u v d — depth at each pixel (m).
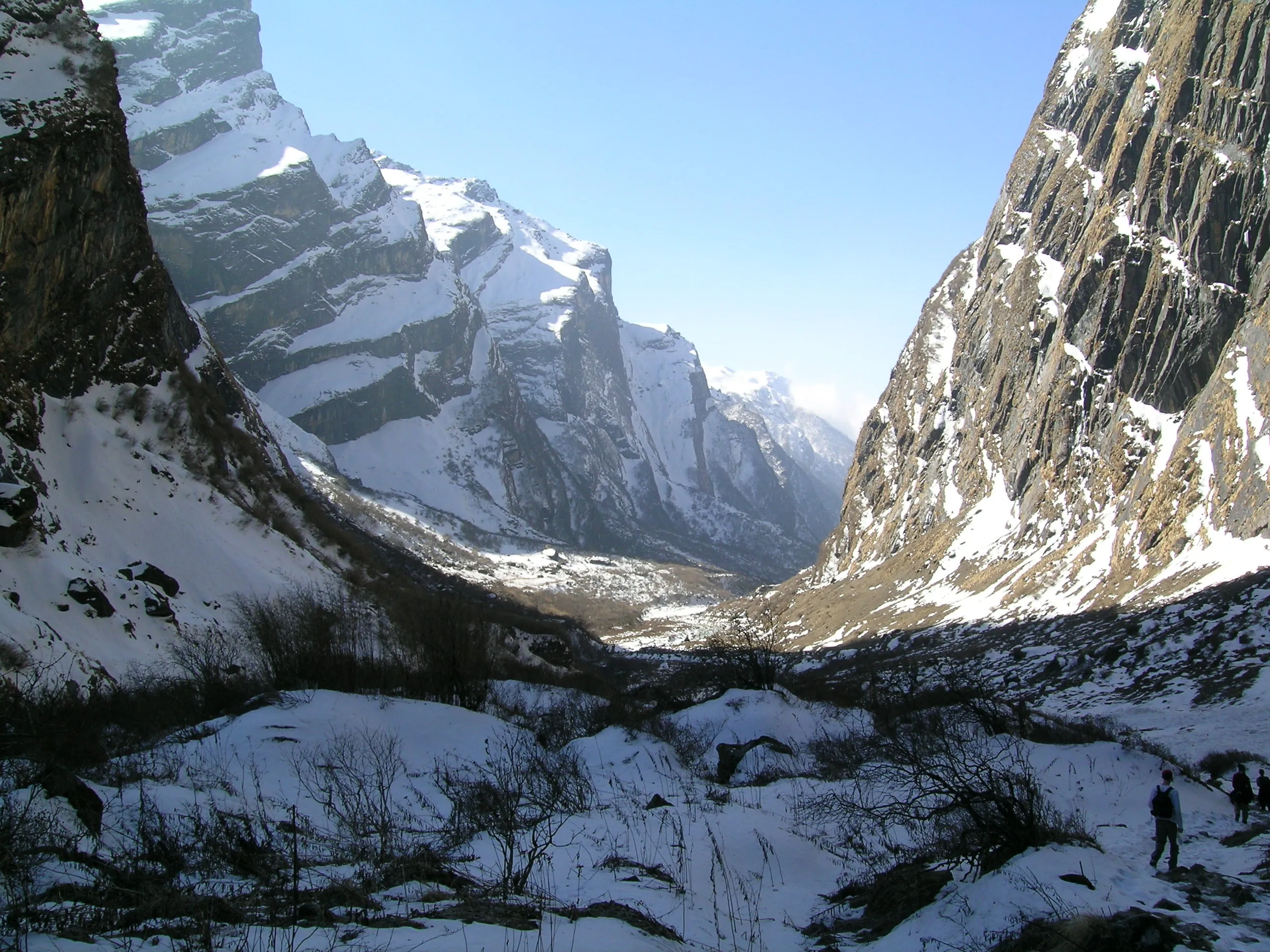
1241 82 80.44
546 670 59.25
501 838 18.30
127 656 40.25
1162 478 71.81
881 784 23.55
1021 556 90.56
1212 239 78.50
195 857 15.59
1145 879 16.72
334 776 20.66
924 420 136.00
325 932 12.02
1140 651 55.03
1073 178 114.75
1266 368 66.00
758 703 35.06
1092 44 130.38
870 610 108.69
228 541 56.72
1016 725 34.12
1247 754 33.50
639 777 27.00
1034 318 108.31
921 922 14.75
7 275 52.00
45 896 12.36
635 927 13.45
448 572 159.25
